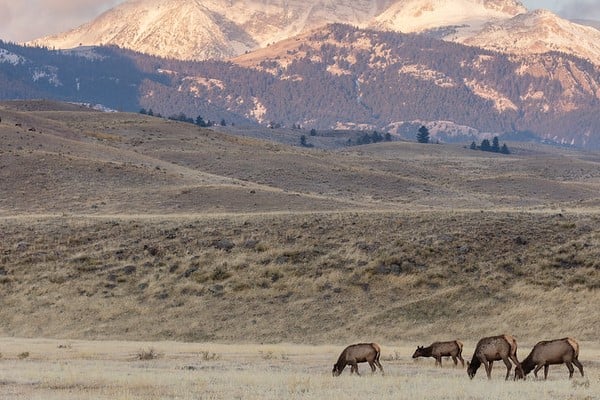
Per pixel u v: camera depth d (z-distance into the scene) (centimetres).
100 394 8450
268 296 19275
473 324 17488
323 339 17438
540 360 9581
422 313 18038
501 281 18750
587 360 12500
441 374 10700
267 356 13312
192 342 17625
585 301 17662
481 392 8188
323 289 19262
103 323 18862
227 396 8206
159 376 9819
